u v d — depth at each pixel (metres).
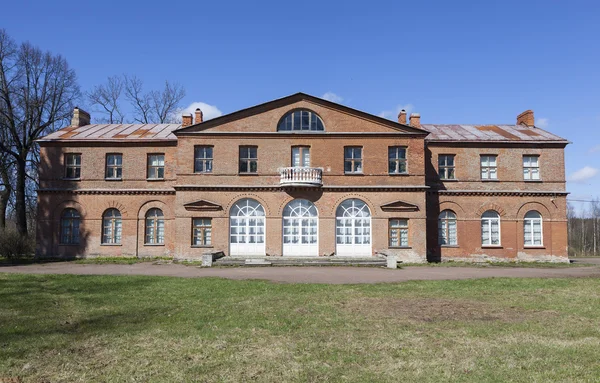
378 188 33.00
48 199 35.47
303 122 33.62
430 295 16.73
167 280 20.95
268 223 32.81
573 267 30.42
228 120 33.44
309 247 32.81
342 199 33.03
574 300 15.73
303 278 22.31
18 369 8.55
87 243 35.12
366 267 28.53
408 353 9.58
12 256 34.62
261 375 8.28
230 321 12.38
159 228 35.50
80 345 10.05
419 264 31.69
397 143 33.47
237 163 33.12
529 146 36.31
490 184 35.94
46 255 35.03
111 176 35.91
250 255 32.56
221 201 32.97
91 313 13.47
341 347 9.99
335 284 19.78
